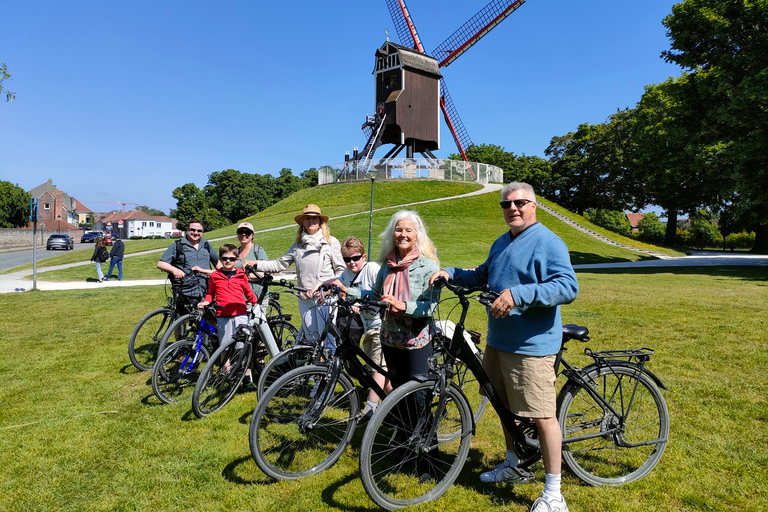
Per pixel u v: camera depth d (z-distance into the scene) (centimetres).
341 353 346
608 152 4878
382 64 4147
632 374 324
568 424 317
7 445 380
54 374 561
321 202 4147
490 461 354
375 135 4231
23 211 6562
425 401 303
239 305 501
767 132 1711
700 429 385
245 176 9781
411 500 298
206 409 450
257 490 317
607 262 2538
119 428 413
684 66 2112
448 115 4716
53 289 1395
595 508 290
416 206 3597
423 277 329
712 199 3534
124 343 712
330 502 303
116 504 302
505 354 292
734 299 1053
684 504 290
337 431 379
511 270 290
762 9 1769
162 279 1717
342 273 489
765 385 479
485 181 4703
